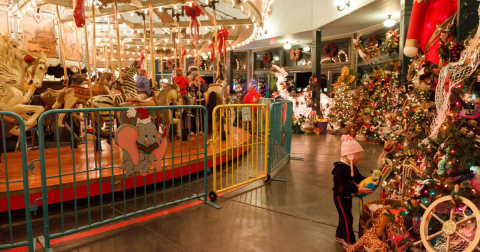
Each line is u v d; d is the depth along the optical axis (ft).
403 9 25.27
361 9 34.09
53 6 33.32
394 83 24.82
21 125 9.33
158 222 12.16
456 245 6.56
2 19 31.50
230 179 18.74
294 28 47.83
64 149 22.15
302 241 10.50
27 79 18.85
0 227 11.67
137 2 25.84
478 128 6.69
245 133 34.17
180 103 23.34
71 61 36.42
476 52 6.64
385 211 8.46
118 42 22.15
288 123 25.04
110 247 10.09
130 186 15.21
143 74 24.04
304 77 59.67
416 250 7.33
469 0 8.03
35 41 32.14
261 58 64.95
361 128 35.47
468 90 6.80
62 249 9.93
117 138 11.33
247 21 33.19
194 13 27.63
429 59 9.83
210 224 11.96
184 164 17.61
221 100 26.37
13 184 12.90
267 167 18.48
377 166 21.98
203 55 51.93
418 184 7.49
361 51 40.96
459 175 6.70
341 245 10.21
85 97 20.16
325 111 49.44
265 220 12.34
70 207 13.73
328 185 17.28
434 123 8.06
